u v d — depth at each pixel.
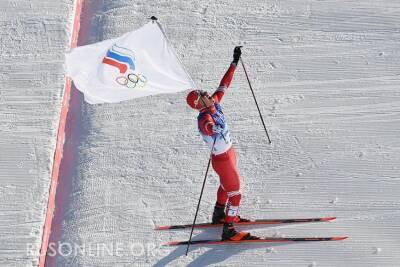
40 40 34.56
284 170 28.00
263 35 33.78
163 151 29.23
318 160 28.20
